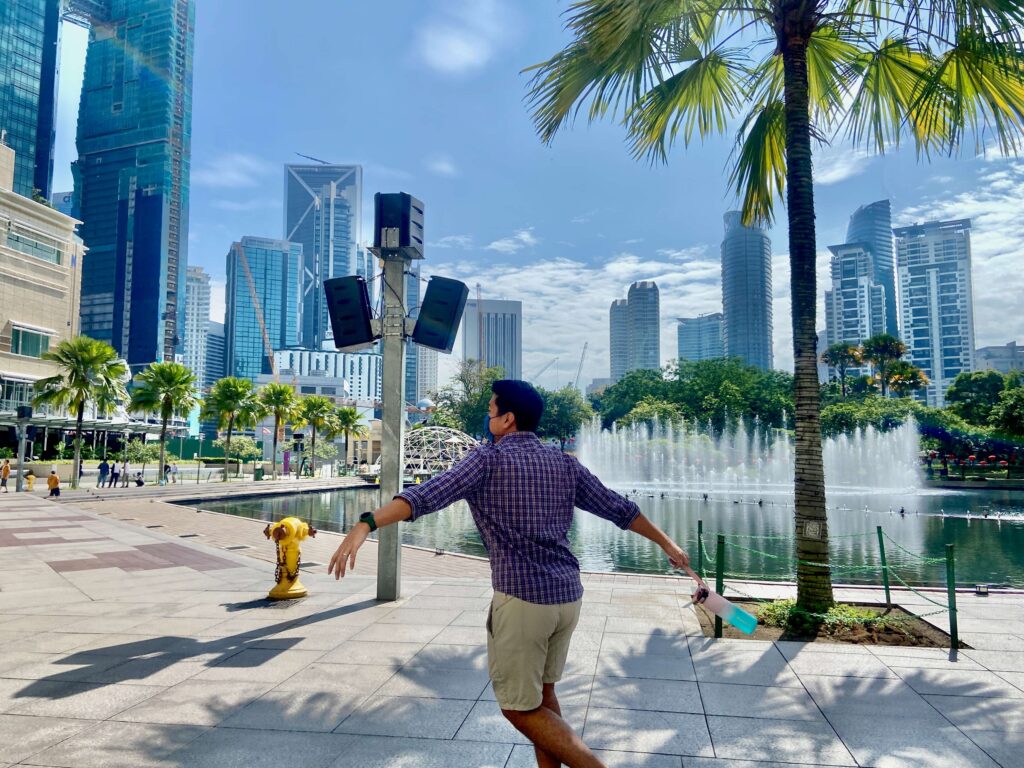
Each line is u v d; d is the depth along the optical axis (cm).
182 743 350
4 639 566
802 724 381
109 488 3394
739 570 1287
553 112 766
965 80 702
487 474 243
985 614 669
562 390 9550
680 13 706
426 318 740
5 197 4675
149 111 19538
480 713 395
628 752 342
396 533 728
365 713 395
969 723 383
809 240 700
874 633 588
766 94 870
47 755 333
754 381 7238
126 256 19162
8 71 14638
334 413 6862
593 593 770
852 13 701
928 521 2198
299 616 650
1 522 1711
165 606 703
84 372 3422
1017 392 4950
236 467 5678
